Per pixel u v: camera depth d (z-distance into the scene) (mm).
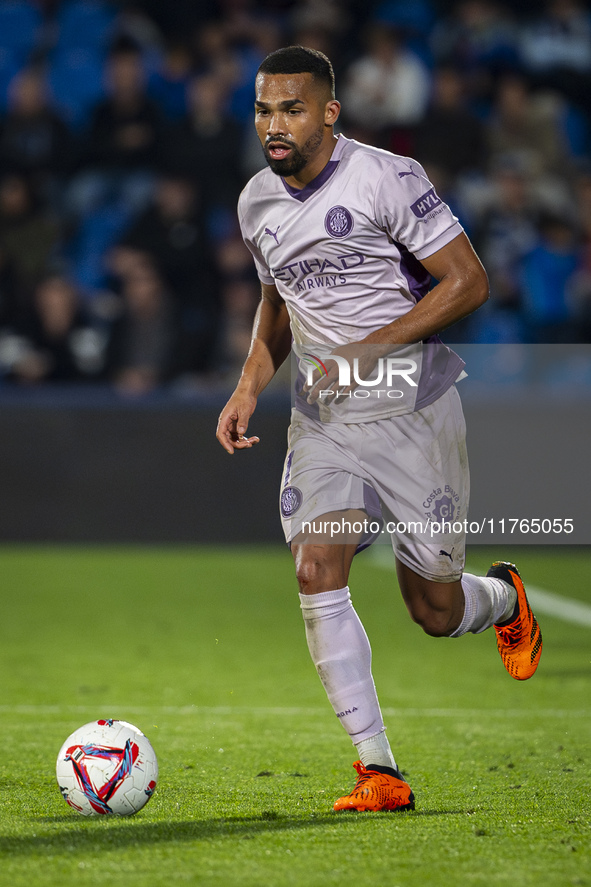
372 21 51969
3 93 51188
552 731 16984
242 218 13477
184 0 51562
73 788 11656
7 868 9672
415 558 13281
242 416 13711
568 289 44281
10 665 22266
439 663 23062
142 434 39156
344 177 12711
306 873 9586
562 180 47094
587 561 37781
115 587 32625
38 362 41531
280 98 12367
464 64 50125
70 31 51625
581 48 51562
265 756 15141
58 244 45125
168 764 14617
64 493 39250
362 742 12320
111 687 20172
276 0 51125
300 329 13516
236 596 31453
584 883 9367
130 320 40688
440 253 12633
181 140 46531
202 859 9984
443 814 11914
